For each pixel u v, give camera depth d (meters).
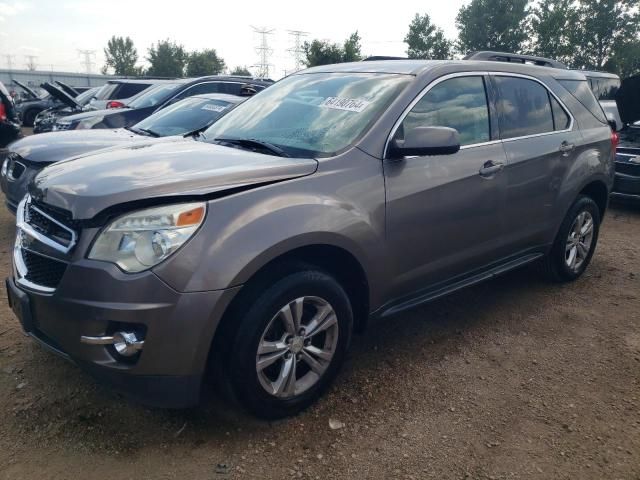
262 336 2.63
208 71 52.25
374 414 2.95
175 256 2.37
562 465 2.59
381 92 3.43
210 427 2.80
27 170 5.11
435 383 3.27
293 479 2.47
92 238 2.45
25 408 2.89
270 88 4.20
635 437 2.80
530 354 3.65
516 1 34.53
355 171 3.01
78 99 15.86
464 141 3.66
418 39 35.88
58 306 2.47
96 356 2.42
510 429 2.85
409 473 2.52
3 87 7.85
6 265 4.93
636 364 3.55
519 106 4.16
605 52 34.31
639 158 7.63
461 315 4.24
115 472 2.47
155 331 2.36
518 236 4.12
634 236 6.74
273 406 2.77
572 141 4.52
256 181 2.68
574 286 4.91
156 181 2.54
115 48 68.31
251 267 2.50
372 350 3.65
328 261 3.06
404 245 3.25
